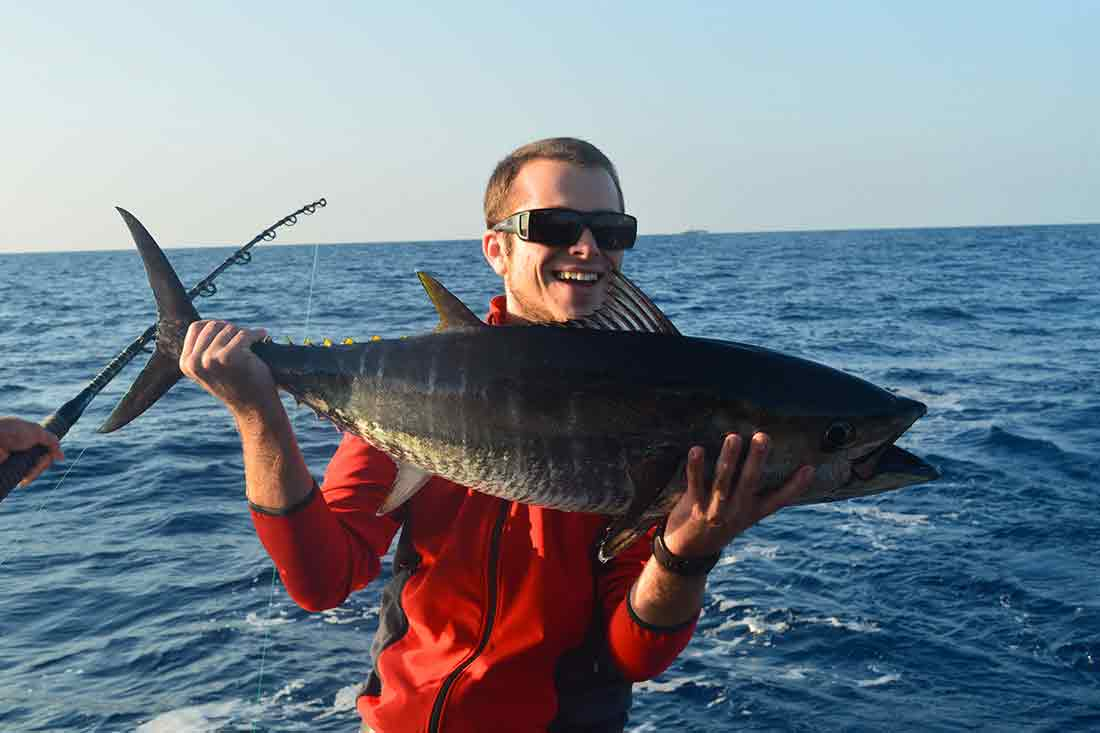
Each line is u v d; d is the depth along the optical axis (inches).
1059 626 292.0
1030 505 411.5
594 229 106.3
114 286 2982.3
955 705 250.7
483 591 107.2
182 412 671.8
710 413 93.7
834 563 346.9
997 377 788.6
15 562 360.8
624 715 111.8
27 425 106.7
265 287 2290.8
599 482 96.5
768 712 248.7
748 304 1615.4
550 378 96.8
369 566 113.4
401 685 107.8
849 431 94.0
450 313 104.4
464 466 100.7
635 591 101.8
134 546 377.1
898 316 1368.1
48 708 254.2
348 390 106.5
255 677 266.7
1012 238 7047.2
